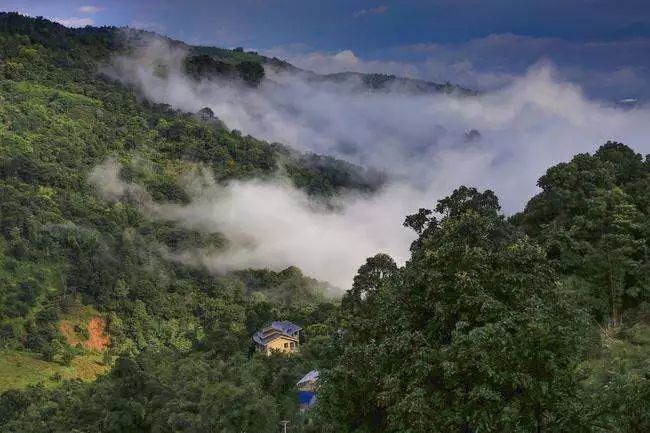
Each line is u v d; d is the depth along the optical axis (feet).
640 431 51.16
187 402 146.61
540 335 48.93
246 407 130.00
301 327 263.08
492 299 52.90
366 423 57.57
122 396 157.99
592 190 134.21
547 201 134.31
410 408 48.55
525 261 56.39
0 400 201.87
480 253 55.52
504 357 48.60
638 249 122.52
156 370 183.11
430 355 51.47
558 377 50.49
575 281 117.19
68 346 283.38
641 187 136.26
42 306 292.20
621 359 93.25
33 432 164.55
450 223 63.26
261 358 188.03
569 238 122.42
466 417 49.01
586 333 55.21
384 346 55.06
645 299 118.93
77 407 162.20
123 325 309.01
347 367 56.49
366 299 80.59
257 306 299.38
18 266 297.12
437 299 56.24
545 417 49.73
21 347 272.51
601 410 51.60
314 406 60.44
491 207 78.89
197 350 228.84
